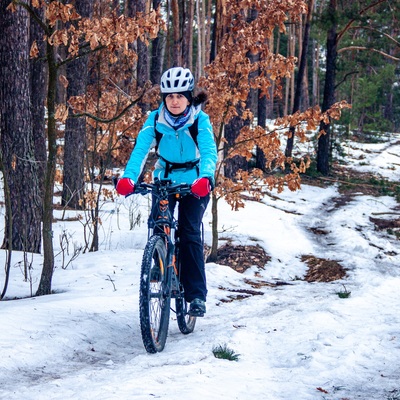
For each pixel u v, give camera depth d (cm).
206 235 1334
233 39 1081
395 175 3039
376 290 796
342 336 507
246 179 1106
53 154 716
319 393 353
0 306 656
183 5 1983
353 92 4006
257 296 855
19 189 1086
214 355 448
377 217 1834
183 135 497
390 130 4716
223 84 1047
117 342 547
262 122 2612
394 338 487
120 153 1248
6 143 1067
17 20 1039
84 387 366
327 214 1872
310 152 3086
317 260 1228
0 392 364
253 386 359
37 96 1533
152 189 482
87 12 1631
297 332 532
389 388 367
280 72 1028
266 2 1023
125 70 1223
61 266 1009
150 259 454
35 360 452
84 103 1165
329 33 2802
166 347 505
